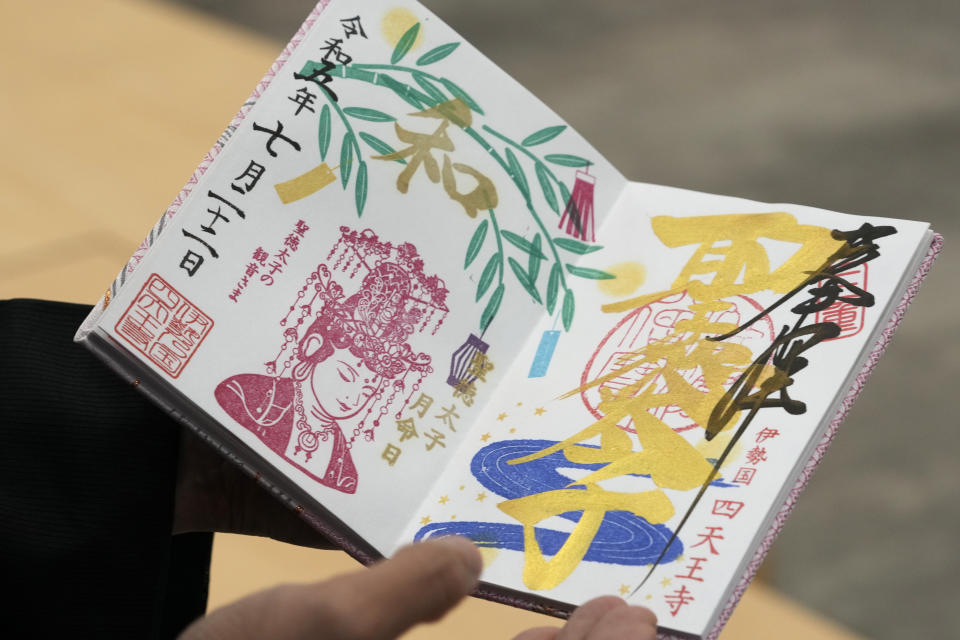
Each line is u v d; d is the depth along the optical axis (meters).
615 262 0.63
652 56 2.93
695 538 0.47
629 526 0.49
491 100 0.65
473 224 0.61
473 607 0.85
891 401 2.03
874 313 0.54
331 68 0.60
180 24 1.66
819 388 0.51
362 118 0.60
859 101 2.71
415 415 0.56
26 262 1.16
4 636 0.57
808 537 1.86
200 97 1.47
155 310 0.51
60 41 1.59
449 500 0.54
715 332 0.57
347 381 0.55
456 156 0.62
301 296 0.55
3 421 0.57
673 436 0.52
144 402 0.59
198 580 0.68
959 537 1.83
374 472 0.54
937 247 0.58
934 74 2.79
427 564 0.34
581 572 0.48
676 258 0.62
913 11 3.05
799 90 2.77
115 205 1.25
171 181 1.30
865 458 1.96
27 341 0.60
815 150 2.56
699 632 0.44
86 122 1.40
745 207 0.63
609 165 0.68
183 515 0.65
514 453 0.55
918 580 1.78
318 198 0.57
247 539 0.90
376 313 0.57
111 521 0.57
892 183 2.45
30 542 0.56
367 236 0.58
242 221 0.55
